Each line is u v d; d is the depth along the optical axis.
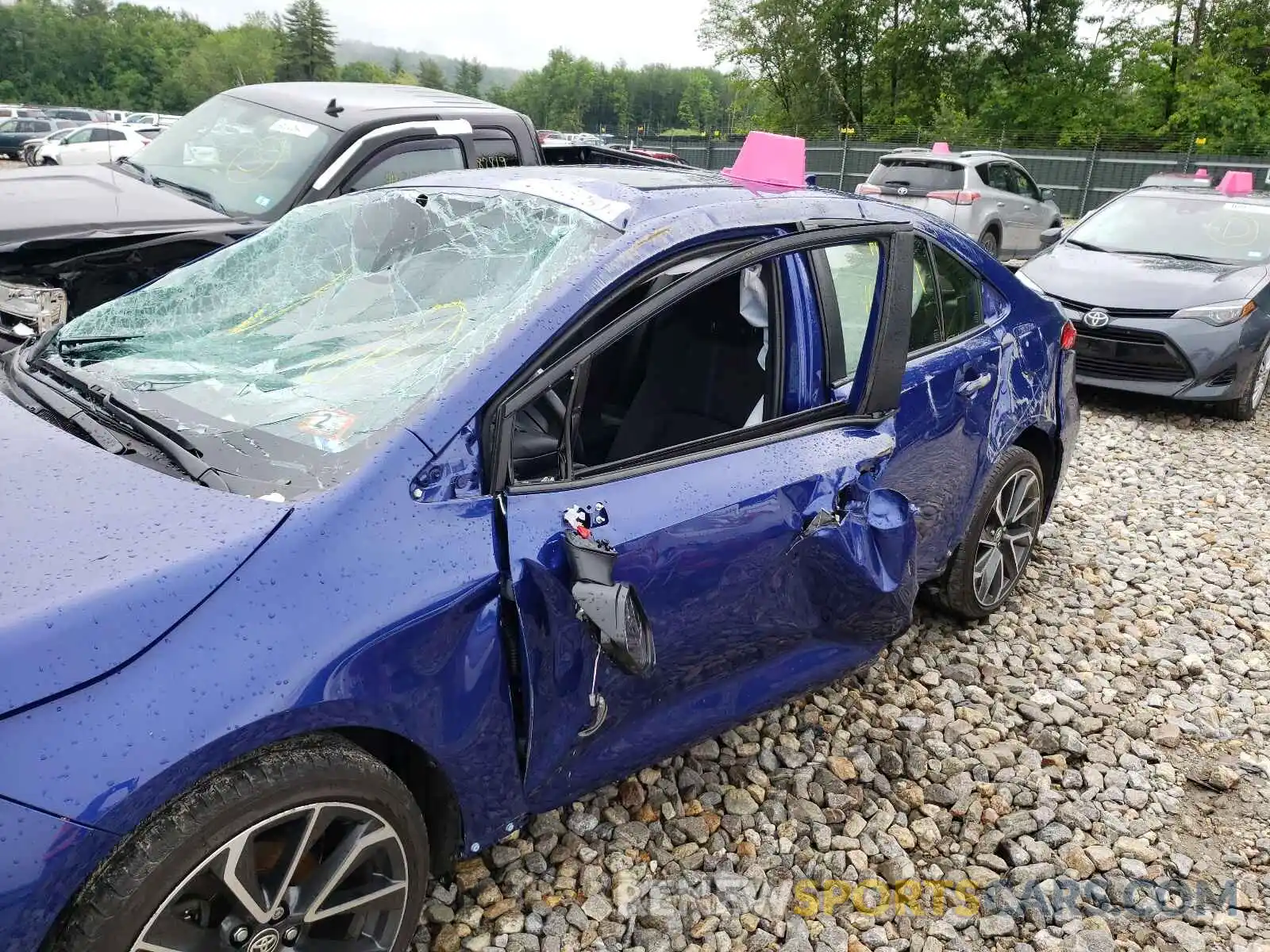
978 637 3.72
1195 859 2.66
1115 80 40.12
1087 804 2.84
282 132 5.48
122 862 1.46
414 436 1.84
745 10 45.56
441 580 1.78
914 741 3.06
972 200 13.64
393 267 2.43
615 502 2.04
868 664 2.84
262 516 1.71
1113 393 7.66
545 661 1.93
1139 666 3.64
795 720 3.10
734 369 2.50
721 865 2.48
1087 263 7.37
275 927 1.66
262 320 2.43
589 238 2.23
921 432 2.88
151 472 1.84
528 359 1.95
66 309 4.42
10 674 1.40
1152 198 8.08
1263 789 2.96
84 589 1.51
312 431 1.94
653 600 2.09
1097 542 4.71
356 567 1.71
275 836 1.65
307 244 2.68
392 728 1.72
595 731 2.09
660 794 2.69
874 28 45.00
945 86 43.75
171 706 1.47
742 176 2.82
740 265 2.09
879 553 2.46
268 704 1.54
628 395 2.48
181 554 1.60
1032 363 3.56
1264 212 7.48
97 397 2.15
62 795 1.38
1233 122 32.75
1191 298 6.68
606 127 130.88
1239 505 5.33
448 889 2.30
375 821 1.75
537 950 2.17
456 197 2.61
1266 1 36.22
